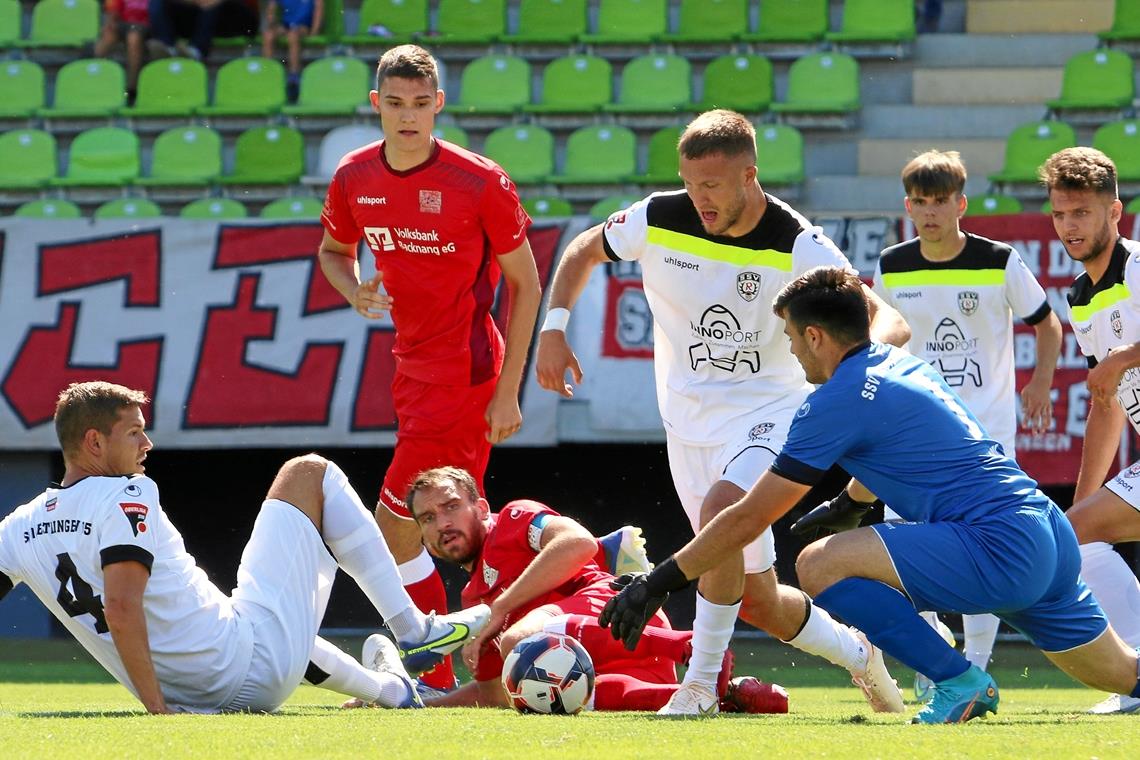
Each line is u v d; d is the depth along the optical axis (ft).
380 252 61.67
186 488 124.77
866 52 157.79
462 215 60.18
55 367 106.63
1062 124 140.36
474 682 55.16
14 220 107.76
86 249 107.24
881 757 31.58
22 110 154.92
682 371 53.72
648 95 154.71
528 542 54.44
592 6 169.48
